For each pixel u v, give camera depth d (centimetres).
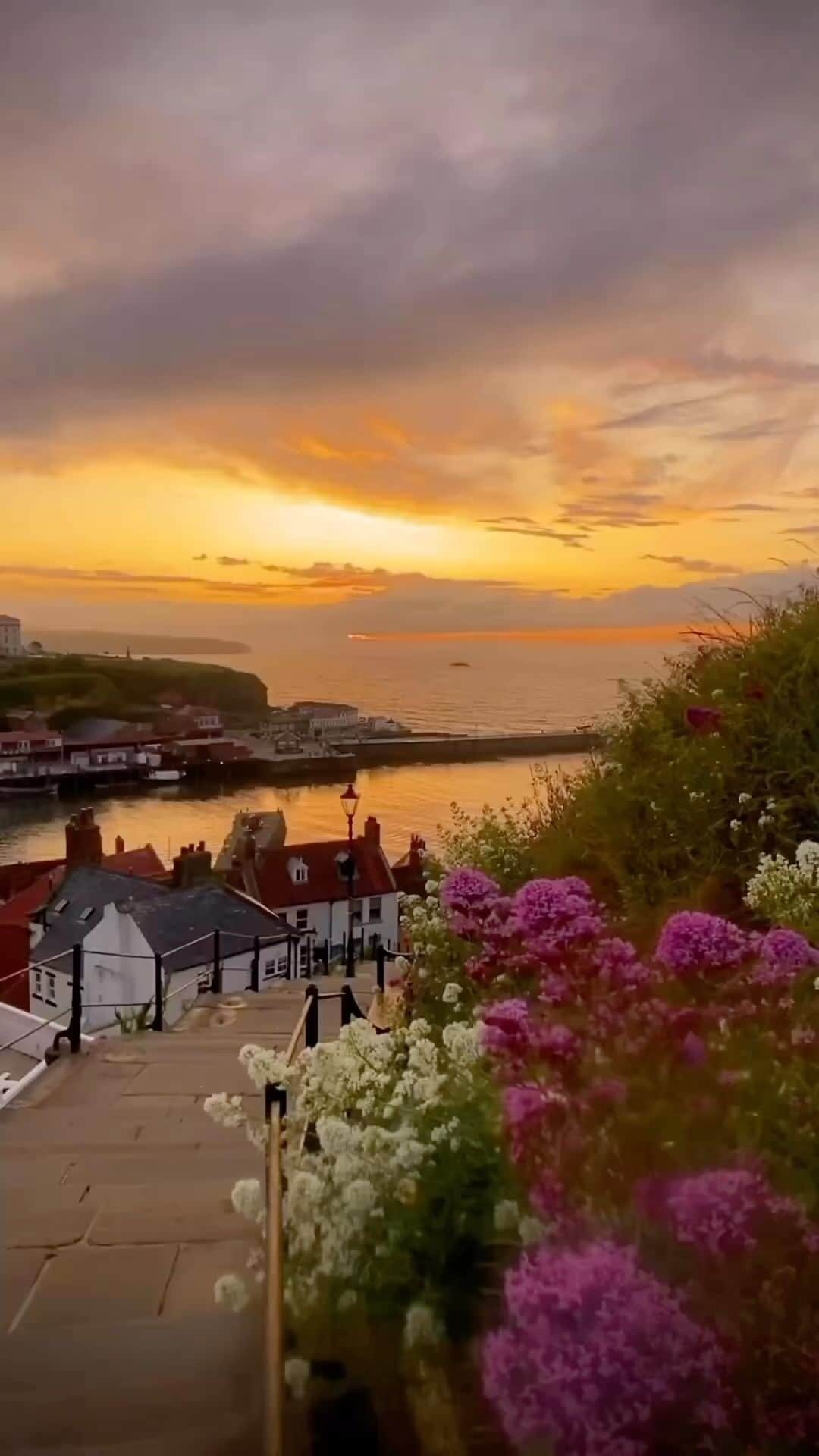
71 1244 409
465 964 468
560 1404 175
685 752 525
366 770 12669
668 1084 233
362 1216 247
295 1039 447
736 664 577
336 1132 259
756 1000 262
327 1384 233
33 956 3325
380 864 4556
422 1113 268
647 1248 197
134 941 2747
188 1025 998
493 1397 189
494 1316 221
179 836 10338
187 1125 602
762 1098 228
